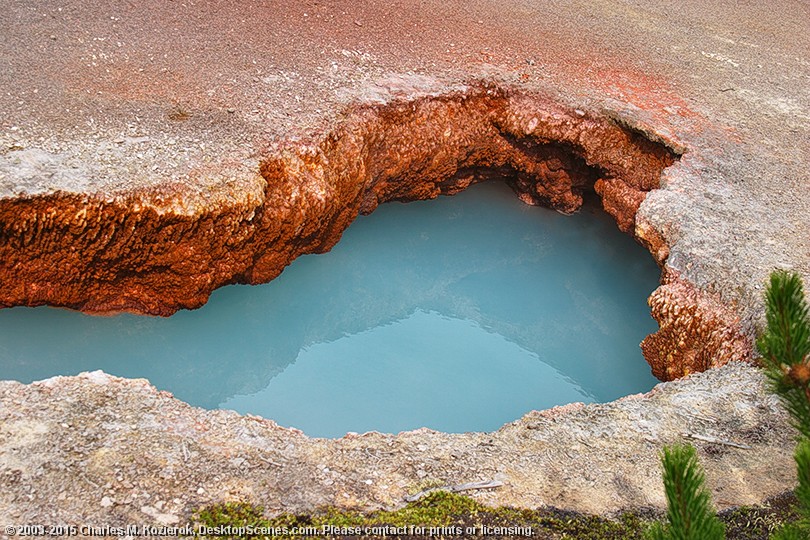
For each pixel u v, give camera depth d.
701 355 10.45
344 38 14.59
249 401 10.88
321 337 12.58
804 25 19.41
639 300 13.59
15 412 7.54
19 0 13.09
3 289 10.05
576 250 14.83
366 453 7.98
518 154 14.66
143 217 10.08
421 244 14.66
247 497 7.21
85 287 10.49
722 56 16.94
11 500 6.75
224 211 10.50
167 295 10.95
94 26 12.98
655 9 18.80
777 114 14.95
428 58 14.59
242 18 14.34
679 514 4.42
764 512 7.73
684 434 8.62
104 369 10.72
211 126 11.51
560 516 7.50
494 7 17.16
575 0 18.39
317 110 12.34
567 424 8.68
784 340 4.64
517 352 12.66
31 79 11.43
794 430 8.71
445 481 7.74
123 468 7.23
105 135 10.78
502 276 14.35
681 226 11.59
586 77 14.93
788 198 12.52
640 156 13.80
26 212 9.57
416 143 13.48
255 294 12.14
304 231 11.78
